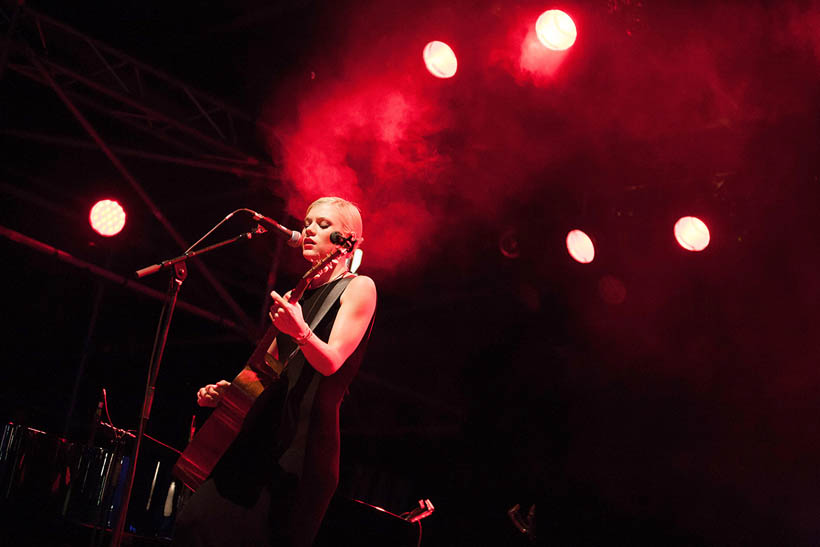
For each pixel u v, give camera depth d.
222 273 9.42
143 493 3.84
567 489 9.40
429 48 6.73
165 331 3.14
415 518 3.23
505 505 9.81
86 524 3.80
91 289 9.68
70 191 8.63
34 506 3.87
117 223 6.80
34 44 6.52
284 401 2.43
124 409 10.17
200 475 2.42
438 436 10.59
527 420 9.84
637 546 8.78
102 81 6.77
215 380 10.49
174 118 6.94
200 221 8.87
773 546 7.88
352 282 2.57
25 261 9.14
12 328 9.56
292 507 2.30
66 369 10.14
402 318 10.26
